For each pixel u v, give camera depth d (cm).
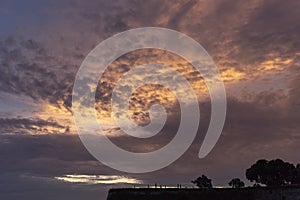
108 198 12100
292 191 11656
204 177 13162
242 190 12169
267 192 11862
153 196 11875
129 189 12238
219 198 11806
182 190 12131
